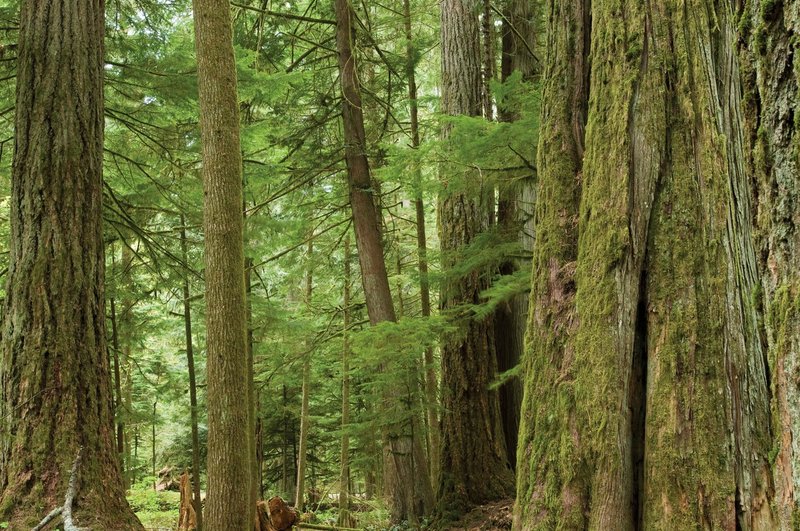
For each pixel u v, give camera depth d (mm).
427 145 6609
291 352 10859
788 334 1307
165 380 15266
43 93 5414
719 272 3373
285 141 10180
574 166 4363
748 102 1491
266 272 14977
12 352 5086
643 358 3582
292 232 10656
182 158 9414
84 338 5270
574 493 3613
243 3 10141
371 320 9906
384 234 12695
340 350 11734
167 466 18328
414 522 8789
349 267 13422
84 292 5336
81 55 5605
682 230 3516
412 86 11594
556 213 4312
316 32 11688
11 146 8273
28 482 4762
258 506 8062
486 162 6719
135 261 10570
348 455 13227
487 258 7734
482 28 11000
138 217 9117
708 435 3180
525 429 4086
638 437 3514
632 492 3461
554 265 4191
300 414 16359
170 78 7090
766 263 1416
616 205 3758
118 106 7918
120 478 5227
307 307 13477
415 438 9172
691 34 3723
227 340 5543
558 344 4000
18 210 5312
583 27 4508
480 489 8977
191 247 9852
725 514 3045
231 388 5500
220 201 5656
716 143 3562
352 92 10125
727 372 3232
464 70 9773
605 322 3676
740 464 3104
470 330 9367
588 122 4133
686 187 3557
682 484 3176
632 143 3764
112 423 5383
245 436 5559
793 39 1287
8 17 6453
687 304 3402
